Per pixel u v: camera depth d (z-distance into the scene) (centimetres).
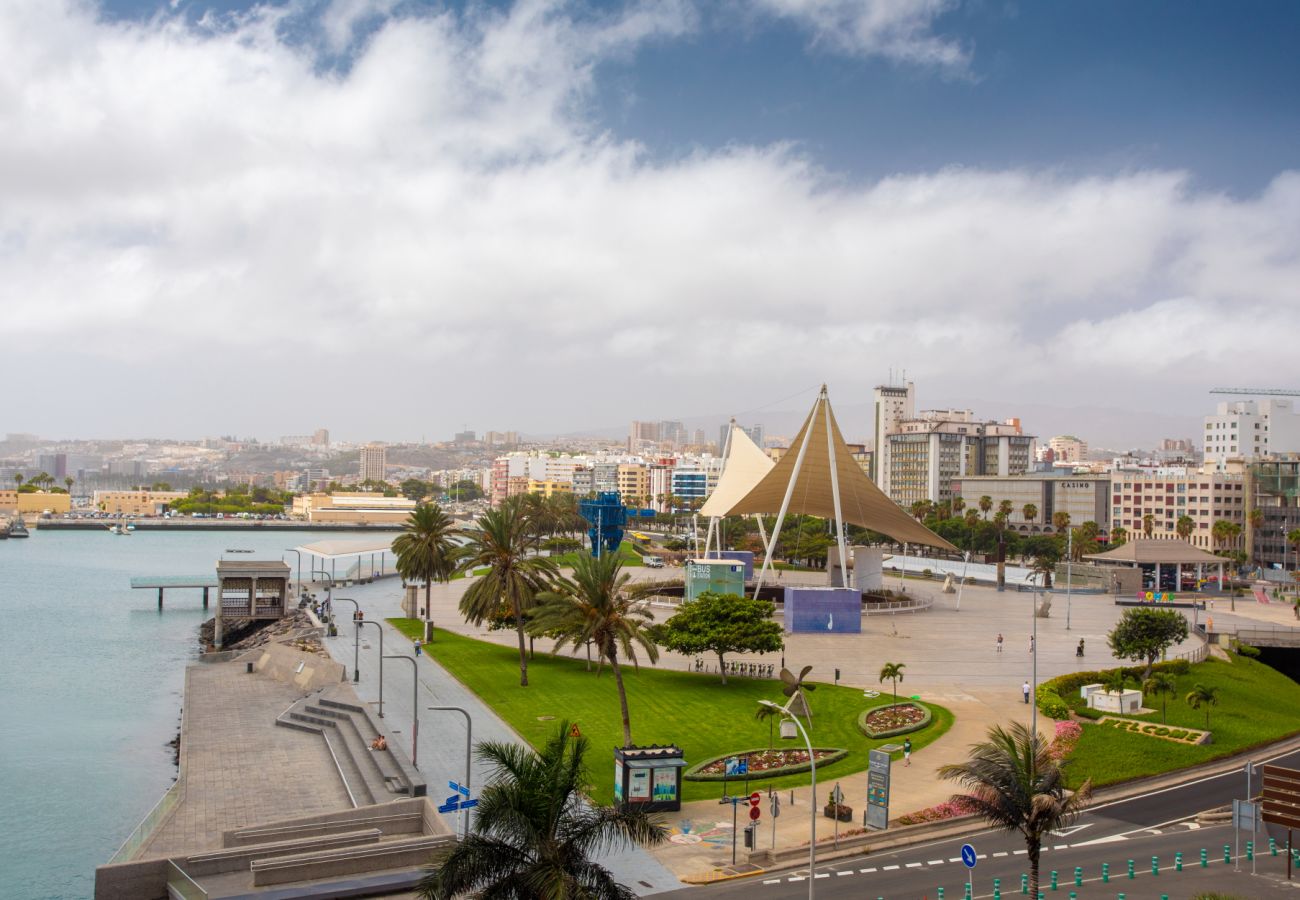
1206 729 6531
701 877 4153
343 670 7925
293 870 3959
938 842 4659
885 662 8975
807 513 14712
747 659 9006
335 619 11312
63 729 7306
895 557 19412
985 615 12519
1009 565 19612
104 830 5303
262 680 8419
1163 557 15788
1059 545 19462
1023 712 7031
